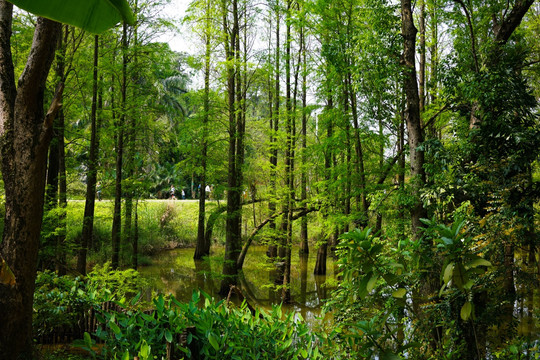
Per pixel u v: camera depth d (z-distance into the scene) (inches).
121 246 497.7
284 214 516.7
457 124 331.6
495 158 202.4
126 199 523.8
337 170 410.6
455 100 323.3
